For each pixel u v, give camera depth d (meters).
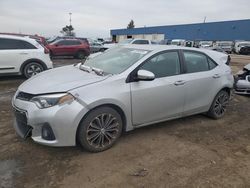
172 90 4.70
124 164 3.80
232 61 23.34
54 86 3.85
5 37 9.42
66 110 3.64
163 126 5.23
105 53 5.35
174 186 3.37
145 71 4.20
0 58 9.20
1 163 3.69
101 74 4.28
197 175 3.62
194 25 59.66
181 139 4.70
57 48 20.36
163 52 4.75
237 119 5.96
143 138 4.64
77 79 4.08
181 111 5.01
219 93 5.70
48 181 3.36
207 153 4.25
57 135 3.67
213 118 5.80
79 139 3.88
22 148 4.10
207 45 41.69
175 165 3.84
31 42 9.90
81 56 21.42
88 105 3.75
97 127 3.97
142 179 3.48
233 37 52.84
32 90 3.88
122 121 4.29
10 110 5.95
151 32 69.12
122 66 4.44
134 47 5.08
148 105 4.43
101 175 3.52
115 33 80.31
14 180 3.35
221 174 3.68
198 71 5.23
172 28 64.81
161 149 4.29
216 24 55.50
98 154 4.03
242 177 3.63
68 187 3.27
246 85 8.05
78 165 3.72
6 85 8.88
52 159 3.84
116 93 4.01
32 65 9.83
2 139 4.39
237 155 4.24
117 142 4.43
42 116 3.63
